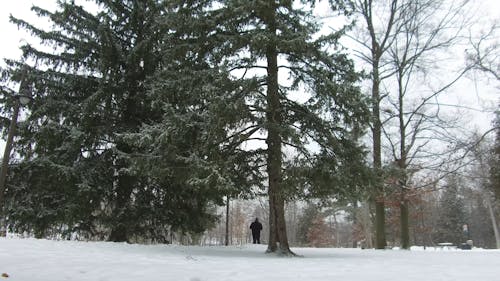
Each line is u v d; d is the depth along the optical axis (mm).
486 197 37562
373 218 42469
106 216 17047
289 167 12461
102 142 17578
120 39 18953
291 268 7969
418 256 13586
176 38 13945
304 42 12172
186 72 13484
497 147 17750
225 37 12789
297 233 64188
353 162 12773
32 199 16719
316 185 12609
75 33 18094
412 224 44625
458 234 60656
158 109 15555
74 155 16578
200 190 13562
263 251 14859
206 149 12242
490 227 65250
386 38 21938
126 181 17453
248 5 12273
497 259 12164
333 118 13805
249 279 6164
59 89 18281
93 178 16531
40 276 5926
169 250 12883
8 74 17828
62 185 16234
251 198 14562
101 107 17422
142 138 12148
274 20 13023
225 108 11680
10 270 6258
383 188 13914
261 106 13336
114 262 7770
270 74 13391
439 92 21328
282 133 12375
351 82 13195
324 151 13086
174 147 12047
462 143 16672
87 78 18266
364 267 8609
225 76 12047
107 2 18516
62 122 17469
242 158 13500
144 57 17500
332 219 64250
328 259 11133
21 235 17250
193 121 12617
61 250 9531
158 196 17891
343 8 14789
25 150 17594
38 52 18125
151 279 5910
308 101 14141
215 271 7008
